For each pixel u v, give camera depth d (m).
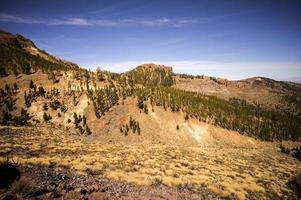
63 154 34.03
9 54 184.12
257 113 186.00
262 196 24.08
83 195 13.07
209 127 119.44
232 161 49.22
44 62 183.00
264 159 67.12
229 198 21.11
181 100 134.25
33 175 15.06
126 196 15.25
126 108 113.81
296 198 25.39
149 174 24.61
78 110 107.00
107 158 31.88
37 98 114.44
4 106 105.44
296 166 60.50
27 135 63.00
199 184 23.66
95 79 150.62
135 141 90.88
